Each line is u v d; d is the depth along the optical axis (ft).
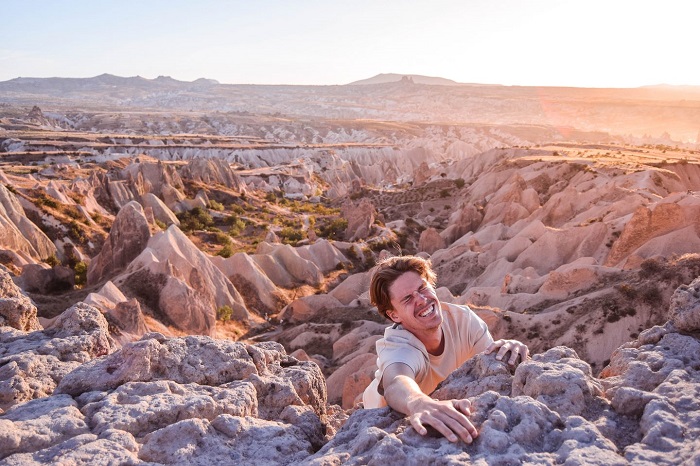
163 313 185.06
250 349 23.08
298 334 195.62
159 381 19.42
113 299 172.04
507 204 320.70
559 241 223.30
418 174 521.24
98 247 289.33
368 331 180.14
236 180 472.03
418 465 12.71
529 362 16.47
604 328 136.56
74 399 18.84
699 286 18.70
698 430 12.57
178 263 214.28
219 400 18.63
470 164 503.20
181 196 387.34
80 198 330.34
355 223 345.92
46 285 221.05
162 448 15.66
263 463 15.47
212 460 15.42
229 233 342.44
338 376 140.67
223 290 220.84
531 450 13.12
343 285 238.68
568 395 14.85
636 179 294.05
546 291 167.22
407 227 350.23
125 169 400.47
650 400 14.17
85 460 14.39
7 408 19.10
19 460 14.53
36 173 438.81
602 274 161.17
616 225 218.79
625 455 12.37
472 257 242.99
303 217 412.98
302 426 18.88
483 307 156.15
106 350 25.05
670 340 18.04
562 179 358.43
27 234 258.57
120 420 16.61
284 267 262.47
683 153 489.67
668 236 176.65
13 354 22.62
